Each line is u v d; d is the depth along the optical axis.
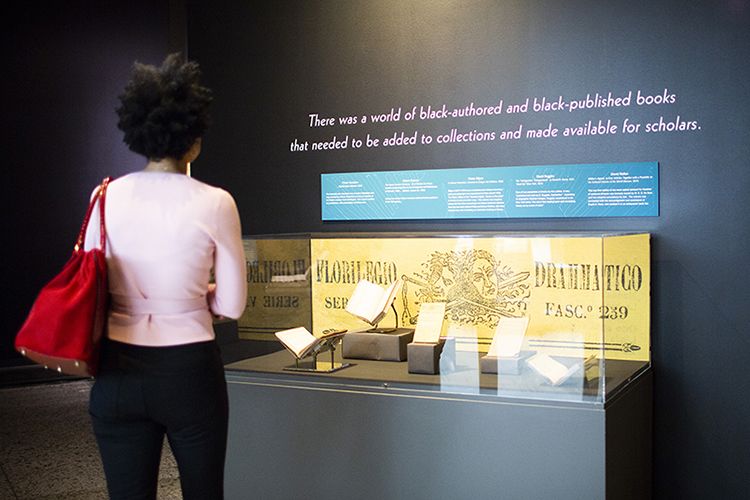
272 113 4.85
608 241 3.12
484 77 4.23
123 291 2.33
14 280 7.28
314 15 4.69
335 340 3.67
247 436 3.56
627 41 3.89
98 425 2.38
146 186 2.37
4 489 4.34
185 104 2.42
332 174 4.66
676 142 3.81
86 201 7.52
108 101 7.54
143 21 7.61
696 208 3.78
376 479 3.33
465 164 4.30
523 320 3.22
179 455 2.41
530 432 3.05
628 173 3.90
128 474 2.40
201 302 2.40
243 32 4.91
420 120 4.41
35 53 7.20
